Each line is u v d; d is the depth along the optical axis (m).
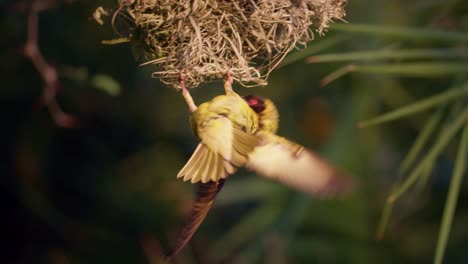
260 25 4.85
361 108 8.25
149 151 8.96
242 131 4.50
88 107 8.55
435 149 6.03
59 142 8.59
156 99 8.77
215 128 4.50
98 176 8.73
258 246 7.87
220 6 4.83
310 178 4.36
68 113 8.46
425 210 8.82
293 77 8.58
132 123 8.86
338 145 8.19
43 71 7.06
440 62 6.52
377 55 6.11
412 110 6.10
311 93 8.65
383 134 8.55
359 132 8.23
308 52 6.12
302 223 8.13
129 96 8.63
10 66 8.11
